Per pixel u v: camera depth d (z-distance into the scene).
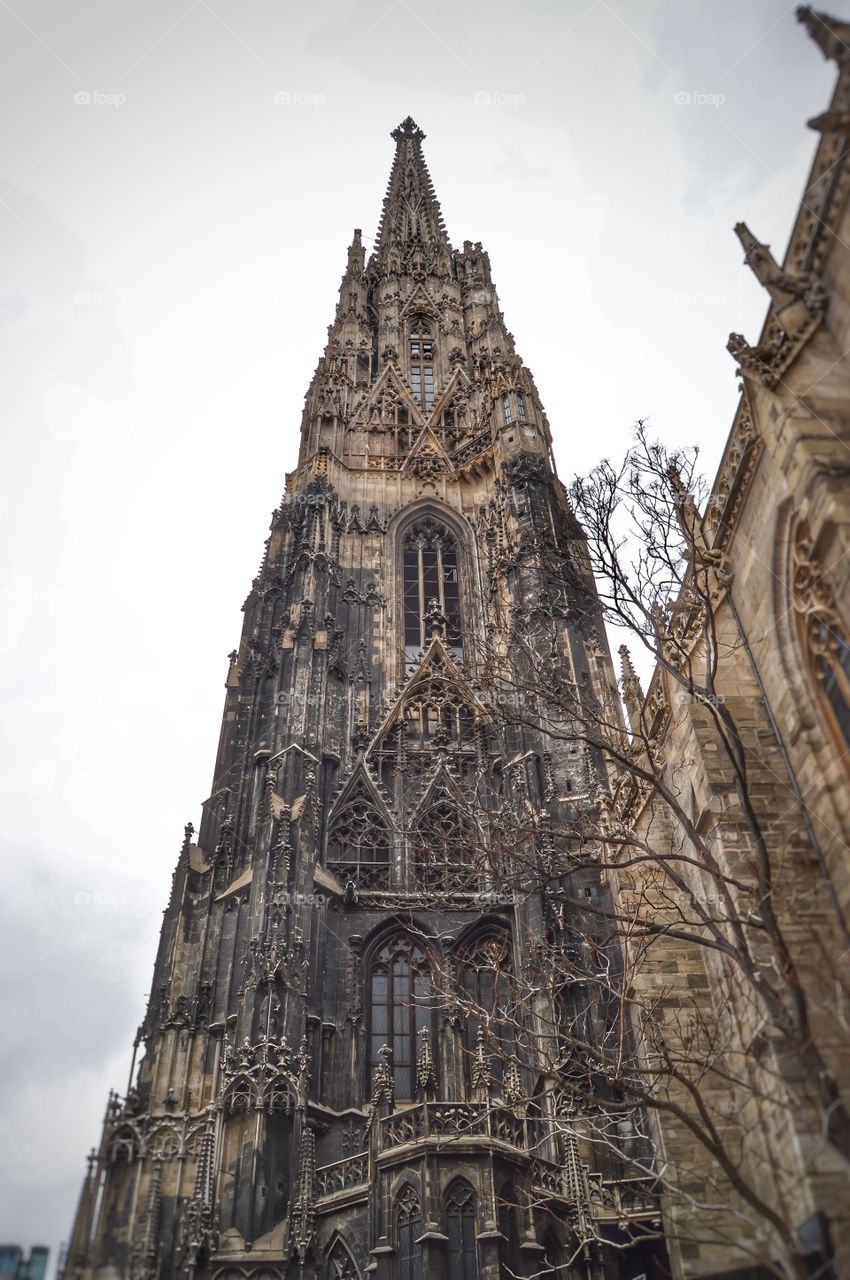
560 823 48.97
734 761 24.34
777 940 21.56
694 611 30.92
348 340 87.12
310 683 56.19
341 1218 37.03
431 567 68.88
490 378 78.56
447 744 56.69
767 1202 24.09
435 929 48.81
